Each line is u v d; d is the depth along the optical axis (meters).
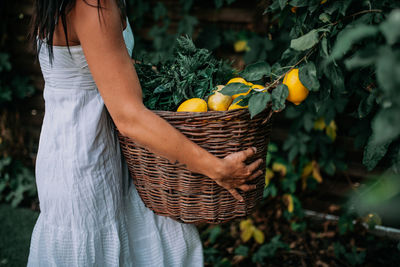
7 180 2.81
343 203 2.39
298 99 1.09
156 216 1.30
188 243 1.36
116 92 0.91
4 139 2.92
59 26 0.95
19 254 2.17
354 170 2.29
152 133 0.93
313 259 2.11
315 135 2.26
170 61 1.26
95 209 1.12
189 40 1.20
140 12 2.62
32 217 2.58
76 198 1.10
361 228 2.25
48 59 1.06
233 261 2.10
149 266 1.29
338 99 1.97
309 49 1.08
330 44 1.06
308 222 2.42
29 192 2.78
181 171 1.04
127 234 1.24
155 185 1.11
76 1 0.87
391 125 0.55
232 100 1.11
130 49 1.23
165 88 1.12
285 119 2.45
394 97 0.52
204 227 2.43
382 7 0.96
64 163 1.09
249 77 1.11
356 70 1.10
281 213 2.42
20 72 2.97
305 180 2.37
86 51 0.90
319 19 1.10
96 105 1.09
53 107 1.11
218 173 1.00
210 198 1.08
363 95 1.19
